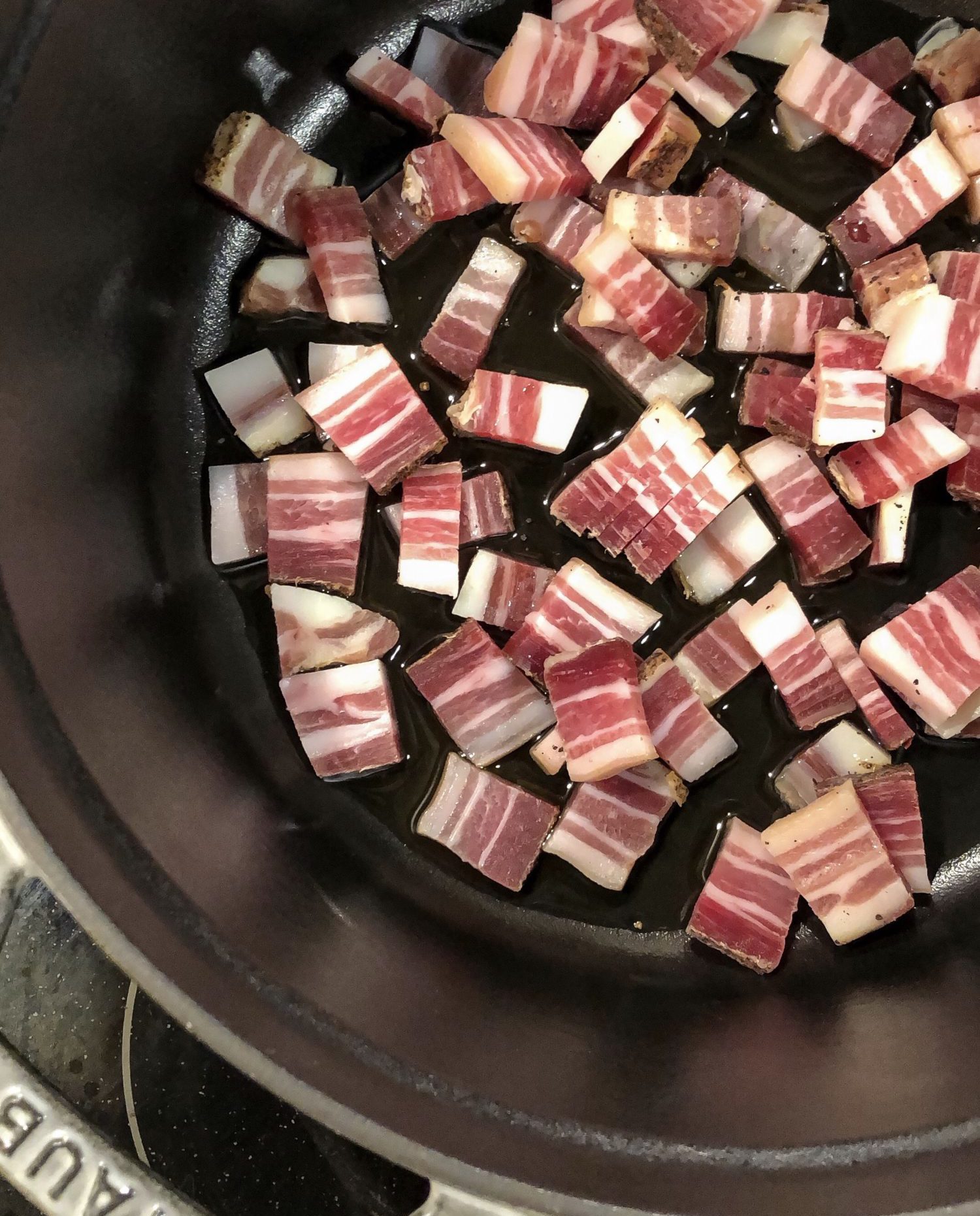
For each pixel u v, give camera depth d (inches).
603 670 7.8
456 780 8.3
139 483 8.3
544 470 8.5
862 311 8.3
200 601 8.5
